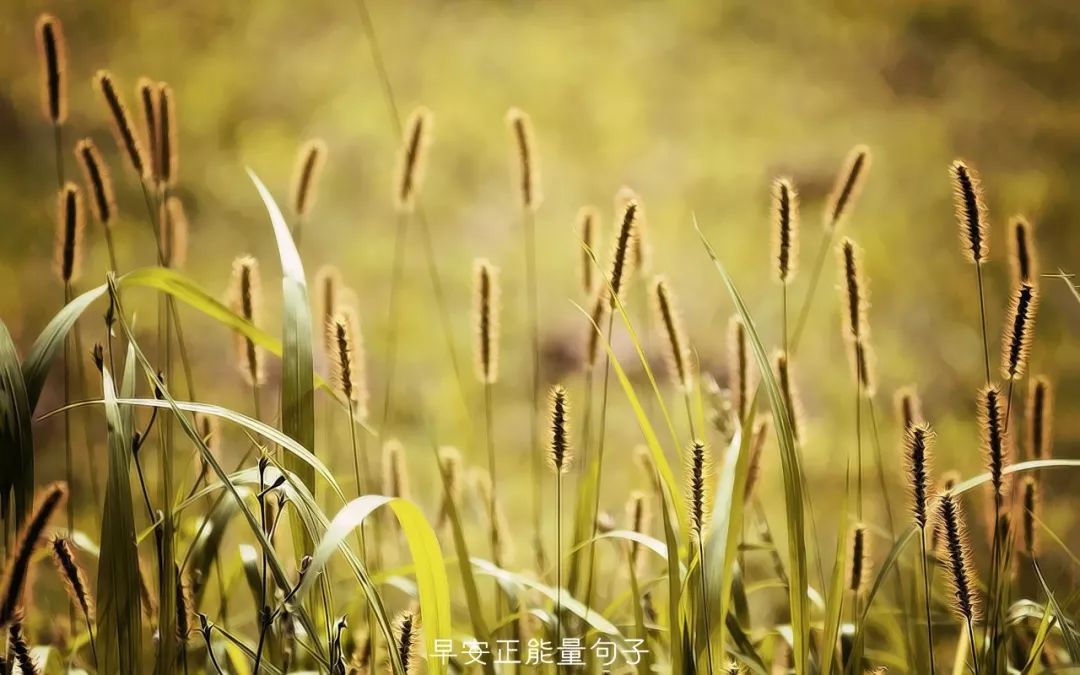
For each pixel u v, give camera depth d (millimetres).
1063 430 3309
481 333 2051
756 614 2363
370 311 4383
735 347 1986
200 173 5172
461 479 2139
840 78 6125
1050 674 1973
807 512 3043
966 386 3822
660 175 5379
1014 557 2000
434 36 6469
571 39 6539
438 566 1886
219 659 1956
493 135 5672
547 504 3135
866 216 4941
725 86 6070
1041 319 4055
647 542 1924
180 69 5852
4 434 1846
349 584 2154
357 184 5246
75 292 4105
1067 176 5090
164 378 1992
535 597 2066
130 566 1848
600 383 3791
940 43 6340
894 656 2039
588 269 2055
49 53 1985
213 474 1991
